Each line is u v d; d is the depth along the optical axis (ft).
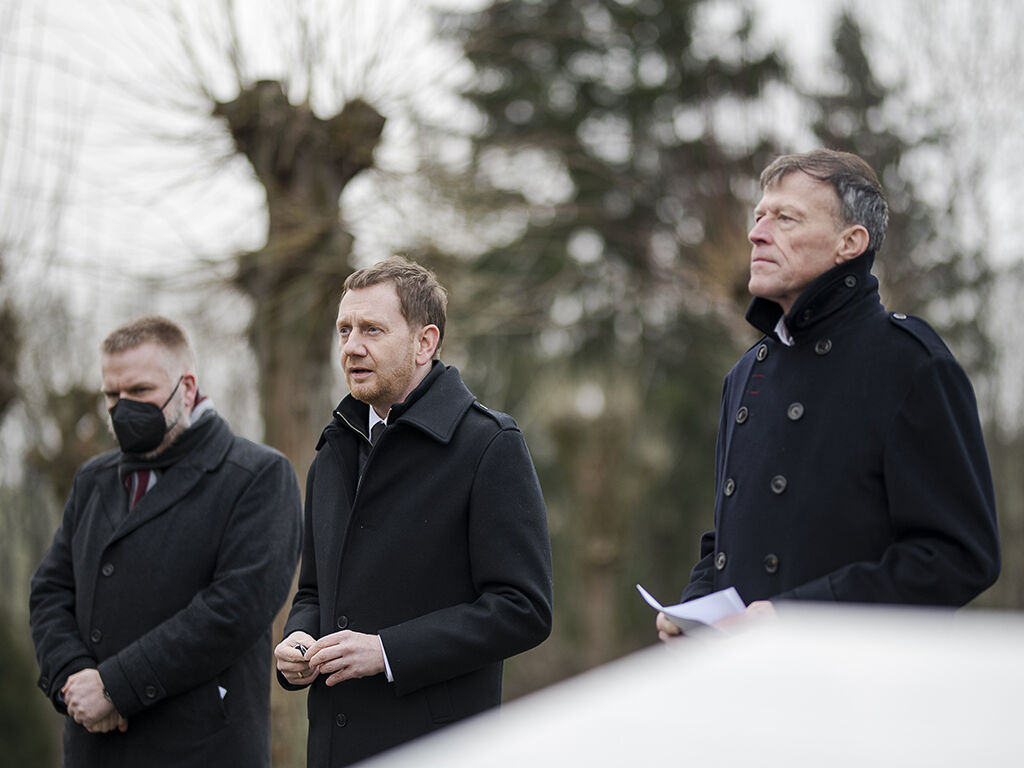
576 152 61.31
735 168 54.19
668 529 70.28
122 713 12.77
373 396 11.71
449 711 11.14
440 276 27.32
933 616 2.56
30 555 32.81
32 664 30.86
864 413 9.34
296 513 14.39
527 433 68.74
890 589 8.66
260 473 14.12
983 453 9.20
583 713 2.05
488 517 11.29
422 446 11.50
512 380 65.67
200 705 13.20
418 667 10.69
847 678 2.15
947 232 47.34
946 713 2.00
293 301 25.44
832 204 9.93
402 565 11.30
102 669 12.86
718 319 59.57
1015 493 49.29
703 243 52.26
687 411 67.67
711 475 68.90
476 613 10.92
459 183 27.32
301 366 25.95
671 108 63.46
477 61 32.91
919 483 8.97
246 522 13.74
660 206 63.82
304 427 25.96
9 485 32.27
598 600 67.56
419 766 1.93
